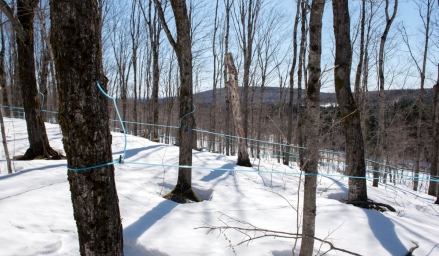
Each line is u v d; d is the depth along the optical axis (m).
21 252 3.21
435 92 10.58
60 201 4.33
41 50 17.28
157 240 3.61
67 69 2.24
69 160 2.39
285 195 6.04
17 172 5.51
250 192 5.95
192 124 5.54
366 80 15.17
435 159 10.24
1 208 3.92
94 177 2.39
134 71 18.33
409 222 4.83
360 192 5.79
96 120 2.36
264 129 23.09
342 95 5.79
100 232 2.46
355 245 3.85
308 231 2.70
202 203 5.05
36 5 6.75
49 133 10.64
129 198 4.81
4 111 15.94
